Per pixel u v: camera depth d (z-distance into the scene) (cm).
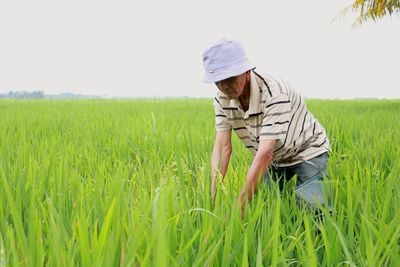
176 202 265
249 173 299
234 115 332
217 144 346
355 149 495
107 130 770
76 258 205
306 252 238
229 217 254
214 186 306
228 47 278
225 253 204
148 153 538
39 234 205
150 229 224
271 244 228
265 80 304
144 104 1994
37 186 326
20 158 407
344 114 1090
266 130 303
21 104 2050
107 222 192
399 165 380
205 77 284
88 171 454
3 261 180
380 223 237
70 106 1809
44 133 741
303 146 340
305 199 322
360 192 290
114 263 198
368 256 193
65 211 281
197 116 1095
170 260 199
